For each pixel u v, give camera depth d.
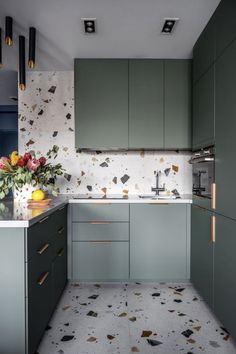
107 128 3.15
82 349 1.80
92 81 3.14
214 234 2.18
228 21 1.92
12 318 1.50
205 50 2.48
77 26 2.48
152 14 2.30
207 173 2.38
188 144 3.17
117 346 1.83
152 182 3.50
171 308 2.38
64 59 3.17
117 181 3.50
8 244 1.49
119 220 2.90
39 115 3.51
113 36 2.67
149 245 2.91
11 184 2.04
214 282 2.17
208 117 2.38
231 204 1.85
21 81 2.58
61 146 3.51
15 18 2.33
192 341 1.90
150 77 3.16
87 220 2.90
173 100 3.16
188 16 2.34
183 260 2.91
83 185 3.51
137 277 2.91
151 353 1.77
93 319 2.18
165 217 2.91
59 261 2.43
